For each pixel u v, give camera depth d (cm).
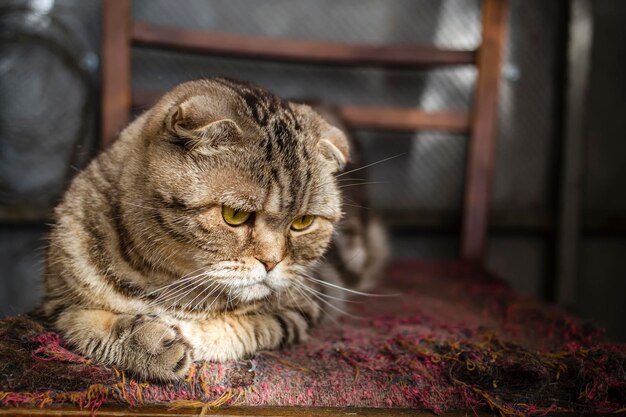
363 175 59
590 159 72
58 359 34
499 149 71
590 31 67
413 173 70
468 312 49
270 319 40
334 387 35
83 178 41
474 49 62
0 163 64
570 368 36
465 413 34
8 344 34
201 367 35
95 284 38
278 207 37
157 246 37
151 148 37
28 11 62
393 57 61
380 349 39
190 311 38
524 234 72
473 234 62
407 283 57
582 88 67
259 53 60
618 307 74
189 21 65
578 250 69
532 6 69
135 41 58
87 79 64
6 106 64
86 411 31
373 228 61
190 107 35
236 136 36
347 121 62
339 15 67
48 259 40
